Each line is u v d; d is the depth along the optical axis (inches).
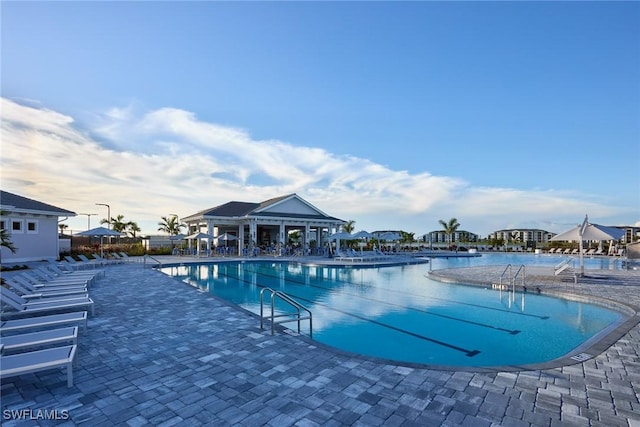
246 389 161.9
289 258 1096.8
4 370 146.2
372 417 136.3
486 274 676.7
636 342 233.9
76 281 472.7
